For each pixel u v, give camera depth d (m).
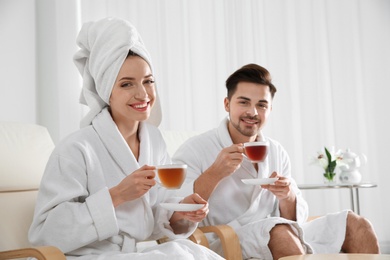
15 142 1.88
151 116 1.80
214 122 3.92
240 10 4.01
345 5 4.12
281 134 4.05
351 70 4.11
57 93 3.09
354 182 3.25
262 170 2.11
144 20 3.74
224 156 1.90
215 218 2.07
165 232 1.61
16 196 1.78
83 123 1.68
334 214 2.08
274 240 1.84
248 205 2.12
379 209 4.04
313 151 4.07
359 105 4.09
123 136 1.66
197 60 3.90
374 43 4.11
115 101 1.59
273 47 4.06
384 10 4.12
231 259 1.75
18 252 1.36
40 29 3.12
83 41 1.67
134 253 1.40
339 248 1.99
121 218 1.53
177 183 1.44
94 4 3.55
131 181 1.43
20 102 3.05
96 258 1.41
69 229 1.41
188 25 3.89
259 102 2.09
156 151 1.74
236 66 3.98
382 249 4.00
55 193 1.46
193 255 1.43
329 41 4.11
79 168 1.51
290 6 4.09
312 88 4.08
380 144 4.07
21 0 3.08
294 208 2.08
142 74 1.58
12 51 3.03
